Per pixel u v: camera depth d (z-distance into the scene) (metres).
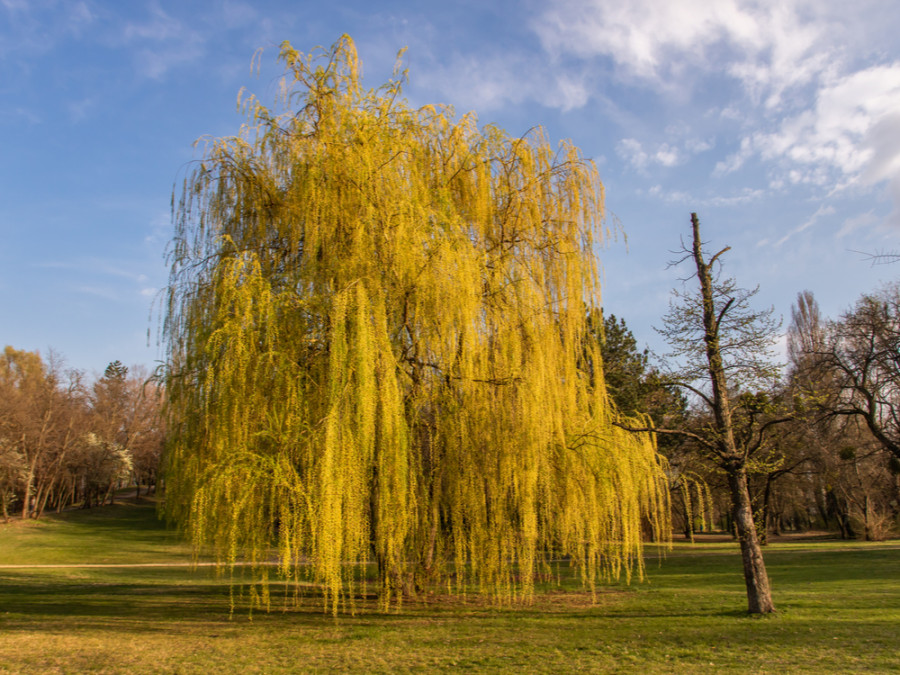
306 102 12.20
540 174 12.91
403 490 9.45
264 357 10.05
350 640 10.04
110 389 57.94
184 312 11.22
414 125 12.46
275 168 12.19
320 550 8.95
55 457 49.16
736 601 13.70
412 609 13.01
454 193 12.55
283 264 12.01
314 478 9.27
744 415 14.35
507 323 11.09
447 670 8.20
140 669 8.23
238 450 9.51
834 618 11.02
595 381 12.50
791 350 42.06
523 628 10.98
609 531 12.05
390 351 9.79
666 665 8.24
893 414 21.22
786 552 26.16
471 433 10.90
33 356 54.88
